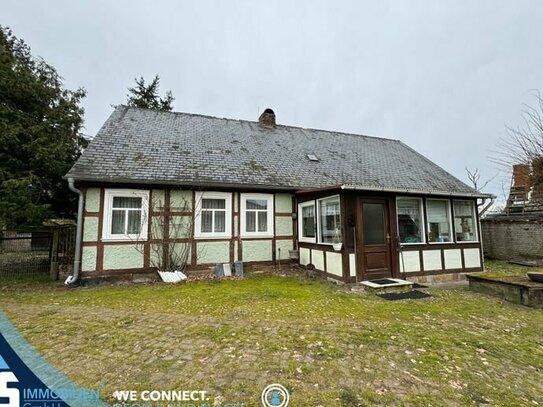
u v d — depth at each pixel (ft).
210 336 11.94
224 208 28.63
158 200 25.98
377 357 10.18
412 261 25.67
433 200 27.58
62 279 24.98
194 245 26.99
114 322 13.78
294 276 27.12
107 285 22.95
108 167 24.35
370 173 35.88
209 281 24.58
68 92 36.22
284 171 32.17
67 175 22.12
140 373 8.83
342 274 22.80
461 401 7.68
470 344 11.71
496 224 40.50
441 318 15.23
